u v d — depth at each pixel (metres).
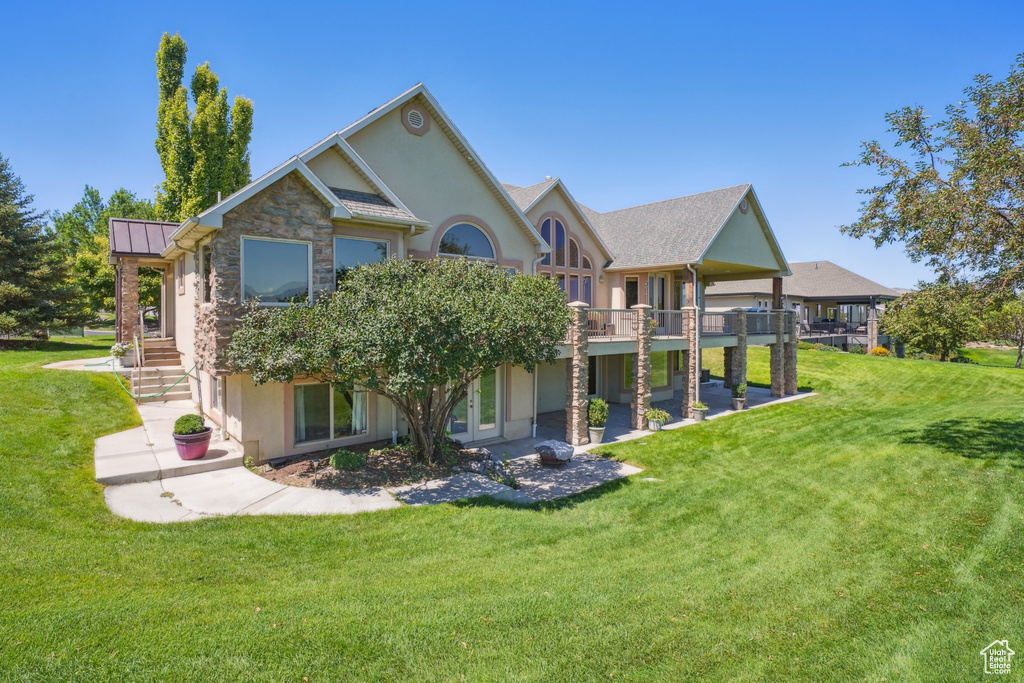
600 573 6.68
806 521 8.71
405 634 5.00
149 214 40.91
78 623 4.83
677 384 25.58
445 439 13.53
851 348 41.69
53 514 7.67
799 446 14.46
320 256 11.55
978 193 10.32
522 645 4.91
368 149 13.43
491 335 9.59
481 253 15.87
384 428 13.48
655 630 5.26
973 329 33.56
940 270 11.98
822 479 11.04
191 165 29.94
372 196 12.90
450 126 14.77
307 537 7.69
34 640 4.51
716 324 21.20
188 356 15.23
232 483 9.92
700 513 9.34
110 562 6.38
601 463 13.37
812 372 28.80
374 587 6.08
